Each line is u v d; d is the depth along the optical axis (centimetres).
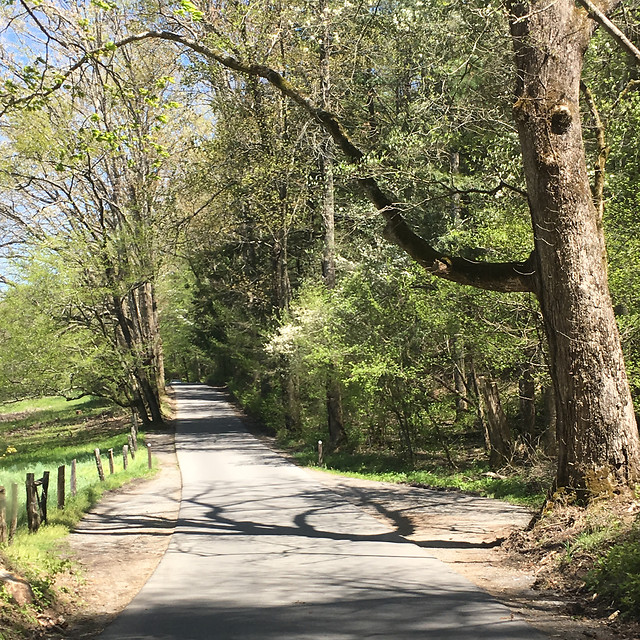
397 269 2072
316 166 3102
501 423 1830
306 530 1184
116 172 3478
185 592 764
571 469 944
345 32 2380
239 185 3331
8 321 3341
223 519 1331
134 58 3006
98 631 655
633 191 1399
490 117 1477
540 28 963
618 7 1180
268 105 3005
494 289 1070
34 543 1021
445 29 1528
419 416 2147
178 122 3350
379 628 588
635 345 1426
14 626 623
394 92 2456
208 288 5038
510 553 911
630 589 635
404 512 1377
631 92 1406
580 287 947
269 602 700
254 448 3027
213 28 1565
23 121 2670
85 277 3478
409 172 1320
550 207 959
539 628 585
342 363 2384
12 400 3506
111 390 3788
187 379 9825
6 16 1213
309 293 2934
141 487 1941
